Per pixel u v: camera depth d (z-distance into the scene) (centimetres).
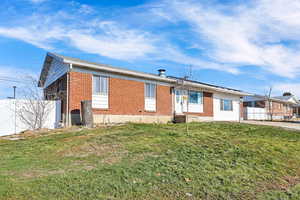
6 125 1205
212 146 813
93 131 1059
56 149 749
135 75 1544
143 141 847
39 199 384
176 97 1884
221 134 1074
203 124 1445
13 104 1232
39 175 498
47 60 1691
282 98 4294
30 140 930
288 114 4538
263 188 523
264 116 3509
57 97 1411
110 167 556
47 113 1298
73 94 1263
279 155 777
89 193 417
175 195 445
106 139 875
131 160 623
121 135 951
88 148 755
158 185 480
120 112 1465
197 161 643
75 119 1262
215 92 2275
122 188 448
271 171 634
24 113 1253
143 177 509
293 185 562
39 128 1241
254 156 736
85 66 1295
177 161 629
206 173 566
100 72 1388
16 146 822
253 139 996
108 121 1394
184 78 2014
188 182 507
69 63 1231
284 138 1087
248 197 469
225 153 741
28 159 637
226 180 538
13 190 412
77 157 653
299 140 1053
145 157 655
